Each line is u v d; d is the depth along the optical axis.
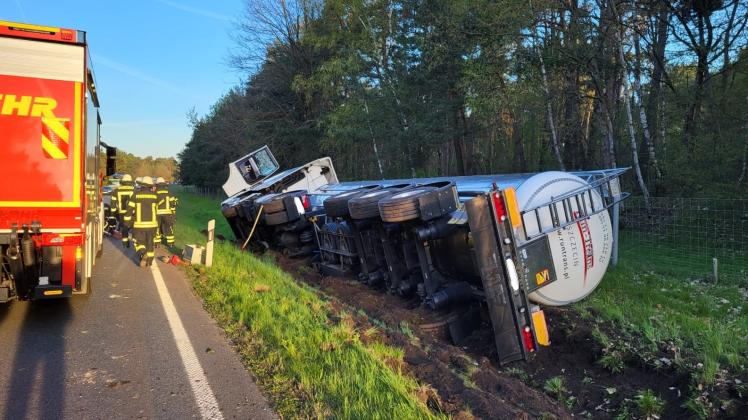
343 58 22.77
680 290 7.35
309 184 15.07
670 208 10.57
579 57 13.70
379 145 22.14
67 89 6.20
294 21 28.64
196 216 26.33
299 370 4.30
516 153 20.88
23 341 5.41
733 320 6.07
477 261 5.42
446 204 6.45
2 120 5.96
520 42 14.49
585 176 7.16
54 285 6.17
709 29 13.31
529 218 5.86
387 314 6.64
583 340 5.65
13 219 5.98
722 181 11.55
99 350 5.10
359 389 3.84
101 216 11.59
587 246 6.32
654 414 4.32
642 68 13.88
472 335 6.46
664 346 5.23
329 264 10.14
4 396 4.05
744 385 4.28
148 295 7.52
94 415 3.72
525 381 5.22
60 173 6.16
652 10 13.30
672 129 14.09
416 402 3.67
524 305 5.50
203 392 4.07
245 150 32.59
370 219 7.71
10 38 6.00
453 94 18.69
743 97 12.37
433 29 18.11
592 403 4.71
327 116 23.41
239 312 6.23
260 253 13.07
